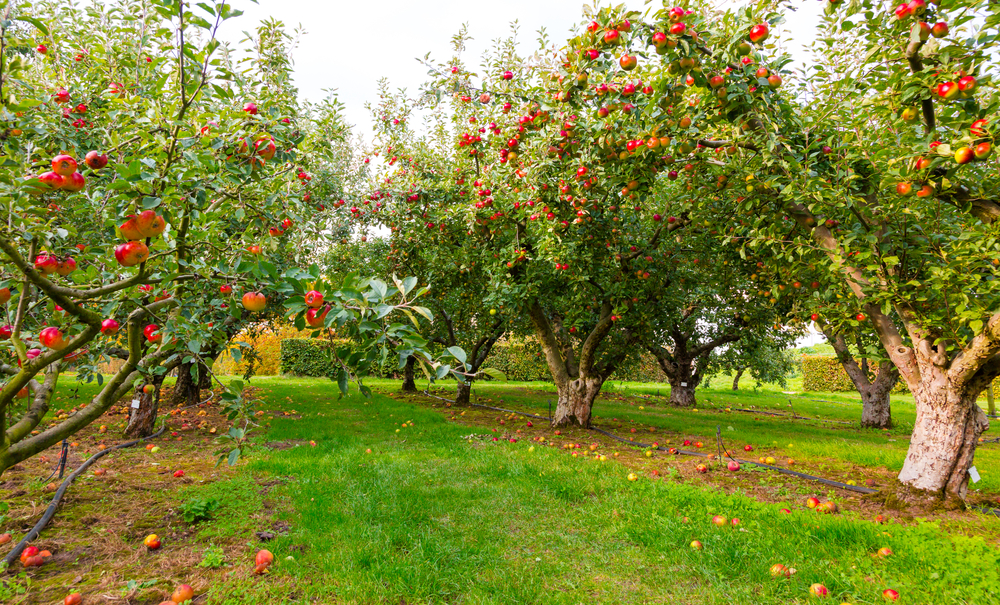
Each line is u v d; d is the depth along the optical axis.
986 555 3.53
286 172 3.79
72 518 4.05
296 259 7.02
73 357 3.19
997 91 4.01
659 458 7.21
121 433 7.72
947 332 4.86
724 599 3.08
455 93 6.89
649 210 8.86
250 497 4.70
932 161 4.07
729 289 10.33
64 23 5.27
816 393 24.34
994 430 12.01
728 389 25.41
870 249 4.93
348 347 2.08
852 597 3.04
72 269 2.39
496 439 8.33
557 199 6.45
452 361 2.00
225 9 2.50
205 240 2.92
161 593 3.01
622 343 10.76
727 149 5.33
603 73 4.65
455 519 4.37
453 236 10.31
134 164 2.07
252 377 21.28
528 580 3.30
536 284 8.56
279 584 3.13
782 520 4.22
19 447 2.50
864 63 4.43
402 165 9.49
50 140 3.71
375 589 3.09
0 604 2.82
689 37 4.13
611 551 3.77
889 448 8.12
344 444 7.39
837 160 5.18
